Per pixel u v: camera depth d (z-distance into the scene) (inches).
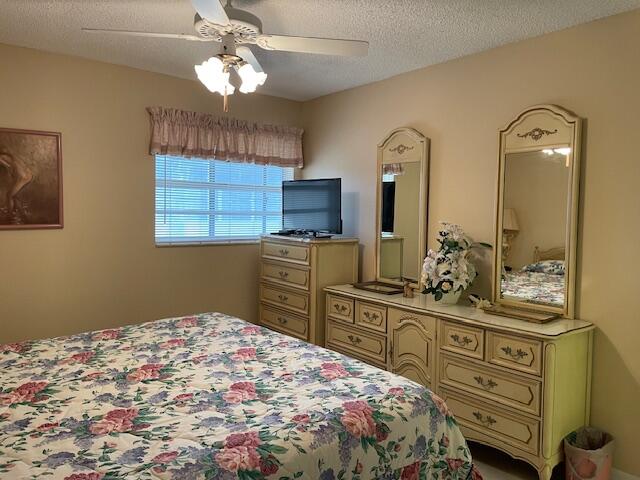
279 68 142.9
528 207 115.1
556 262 110.1
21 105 130.0
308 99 183.2
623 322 101.1
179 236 164.6
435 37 115.2
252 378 78.1
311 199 163.8
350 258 158.4
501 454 114.3
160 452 54.6
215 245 168.9
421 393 74.4
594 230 105.1
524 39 116.0
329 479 59.1
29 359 85.1
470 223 129.6
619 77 100.6
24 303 133.2
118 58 138.6
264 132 174.4
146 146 151.6
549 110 110.0
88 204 142.1
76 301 141.6
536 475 104.7
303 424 61.8
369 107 159.2
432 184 139.0
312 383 76.2
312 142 183.5
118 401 68.7
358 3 96.7
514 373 100.0
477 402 107.2
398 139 147.1
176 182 162.6
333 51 92.7
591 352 104.9
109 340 97.1
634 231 99.2
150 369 81.3
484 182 126.0
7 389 71.9
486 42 118.4
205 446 56.1
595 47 104.0
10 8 103.2
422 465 69.9
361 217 163.9
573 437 101.7
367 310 134.8
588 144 105.5
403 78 147.1
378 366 131.8
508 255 119.4
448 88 134.2
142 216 152.4
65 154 137.3
